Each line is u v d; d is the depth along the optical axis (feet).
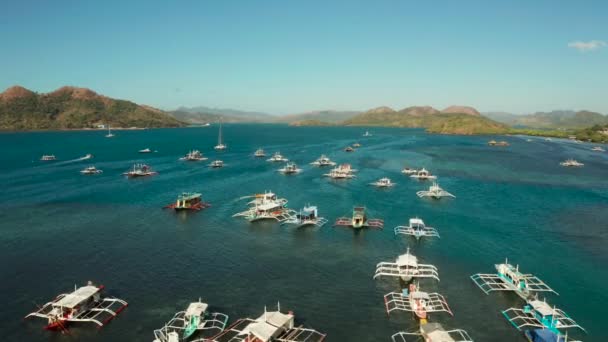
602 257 292.20
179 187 542.98
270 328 184.44
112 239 325.01
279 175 652.89
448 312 212.84
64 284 242.99
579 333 197.57
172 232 345.10
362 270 267.80
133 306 217.56
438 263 279.69
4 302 221.25
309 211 377.09
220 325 200.03
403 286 243.81
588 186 564.30
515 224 373.61
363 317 208.85
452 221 383.86
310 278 254.88
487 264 278.26
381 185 557.33
